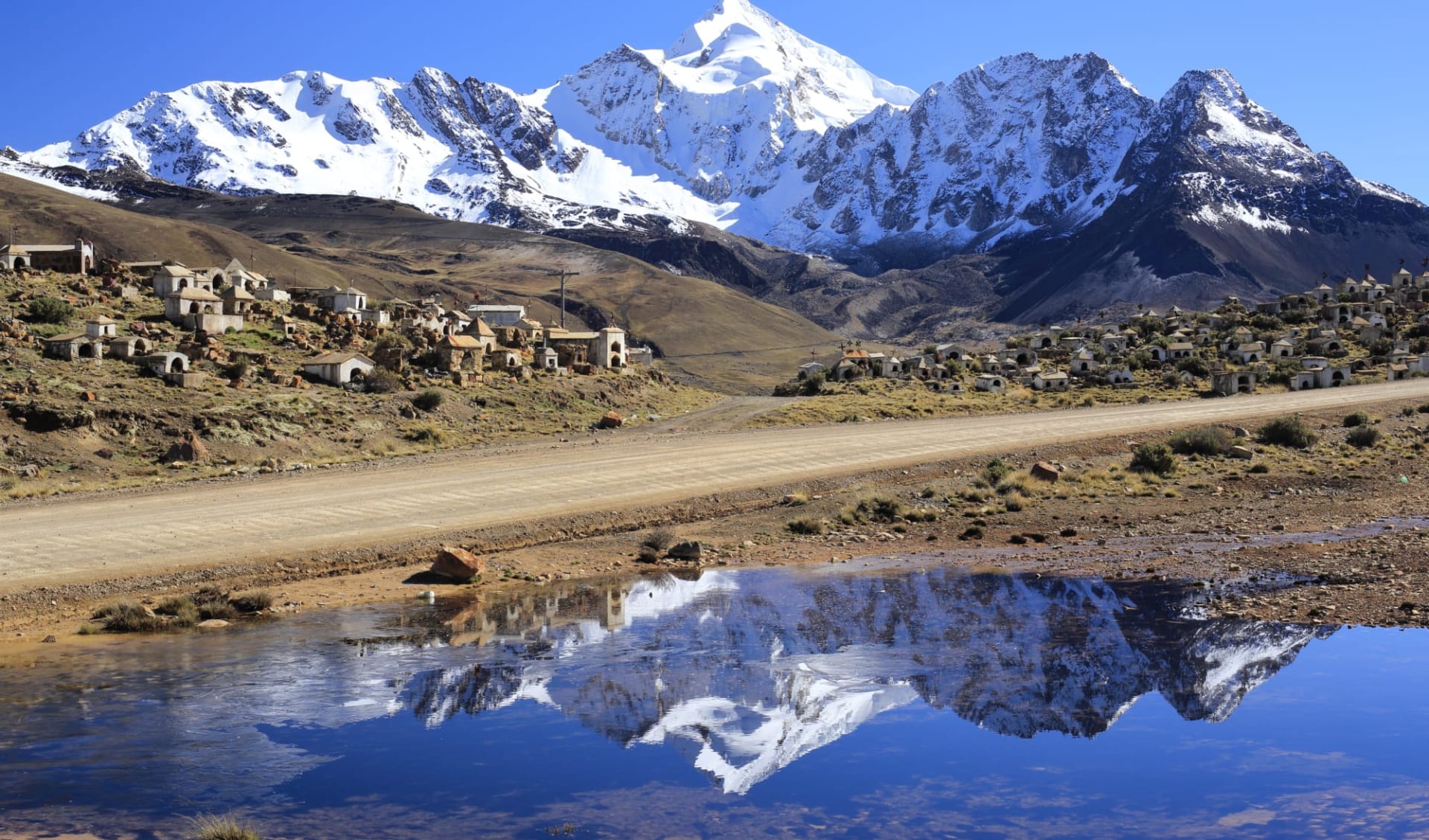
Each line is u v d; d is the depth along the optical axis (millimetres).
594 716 23531
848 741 21828
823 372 141500
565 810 18391
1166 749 21156
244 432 72500
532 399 98938
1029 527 52438
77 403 70375
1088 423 87688
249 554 41156
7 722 22609
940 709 23922
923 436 80812
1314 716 22844
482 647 29750
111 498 53938
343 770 20172
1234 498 59844
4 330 83375
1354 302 180000
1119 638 29781
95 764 20266
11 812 17922
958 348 158125
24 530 44906
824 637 30656
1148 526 51750
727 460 68625
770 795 18969
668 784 19562
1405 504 56500
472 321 121625
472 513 50625
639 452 72000
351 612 34438
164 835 17141
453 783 19578
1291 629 30297
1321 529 49062
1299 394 110750
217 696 24750
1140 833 17344
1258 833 17297
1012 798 18797
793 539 49625
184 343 89625
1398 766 20062
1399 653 27625
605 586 39125
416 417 84812
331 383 89812
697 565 43469
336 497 53875
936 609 34312
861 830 17578
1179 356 146000
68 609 34094
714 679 26391
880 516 55000
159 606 33438
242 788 19219
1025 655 28281
